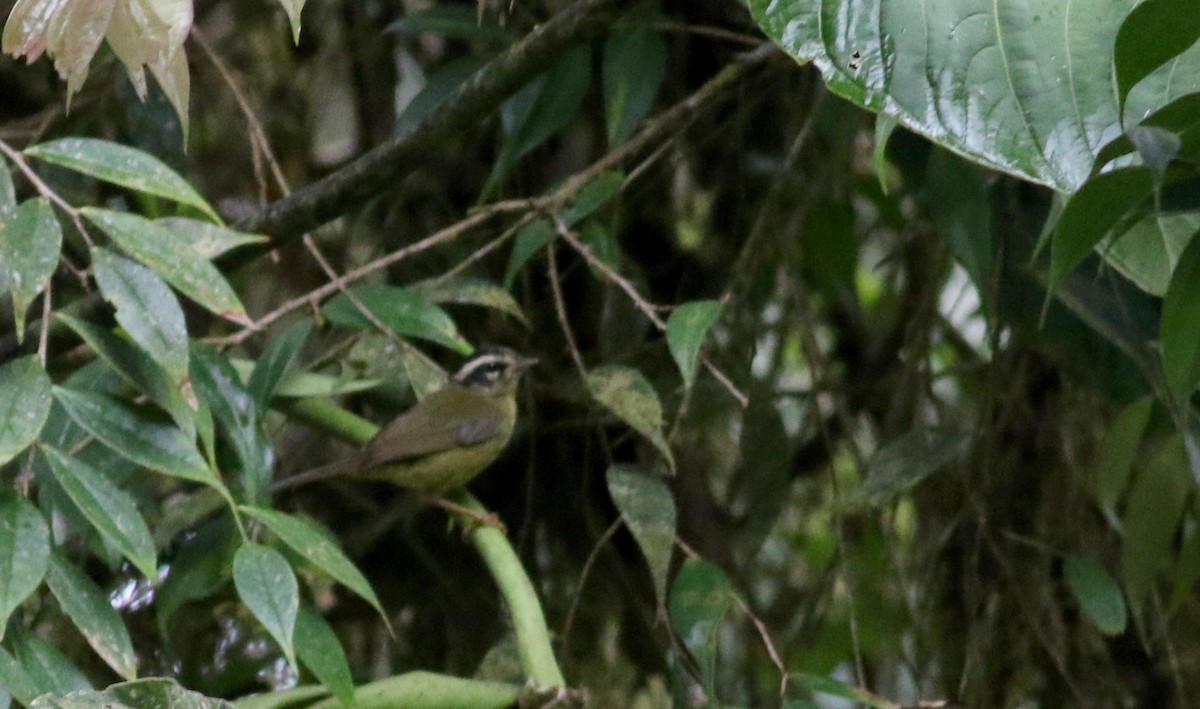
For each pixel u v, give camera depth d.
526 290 8.42
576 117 8.56
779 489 8.09
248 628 7.16
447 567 8.50
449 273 7.19
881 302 9.21
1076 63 4.41
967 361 8.73
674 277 8.70
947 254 8.20
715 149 8.69
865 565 8.88
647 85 7.31
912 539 8.81
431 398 7.79
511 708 5.42
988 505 8.08
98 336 4.87
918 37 4.45
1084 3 4.47
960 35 4.45
